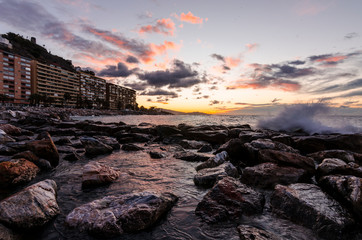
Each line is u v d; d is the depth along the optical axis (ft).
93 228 11.16
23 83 370.32
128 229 11.26
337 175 16.31
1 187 17.38
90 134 56.29
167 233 11.27
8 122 82.02
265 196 16.20
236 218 12.62
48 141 26.02
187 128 58.03
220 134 45.68
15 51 412.57
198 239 10.73
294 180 17.66
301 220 11.94
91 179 18.44
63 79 462.60
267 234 10.64
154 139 50.11
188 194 16.71
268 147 27.40
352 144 31.19
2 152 25.89
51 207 13.07
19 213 11.35
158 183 19.43
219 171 19.66
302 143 34.88
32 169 21.16
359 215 11.71
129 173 22.66
